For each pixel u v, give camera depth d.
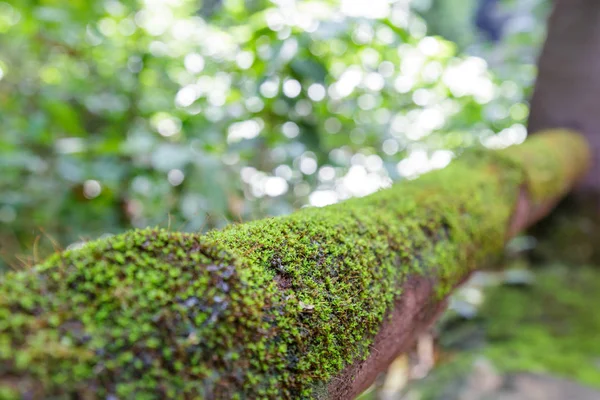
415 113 2.82
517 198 1.66
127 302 0.43
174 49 2.81
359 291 0.70
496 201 1.47
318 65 1.79
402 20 2.32
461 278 1.20
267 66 1.82
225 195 1.74
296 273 0.64
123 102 2.53
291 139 1.99
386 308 0.77
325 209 0.89
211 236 0.66
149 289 0.45
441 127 3.01
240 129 2.02
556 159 2.28
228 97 2.07
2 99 2.61
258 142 1.89
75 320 0.41
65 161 1.95
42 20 2.34
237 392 0.47
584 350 1.95
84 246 0.51
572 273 2.71
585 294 2.40
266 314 0.54
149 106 2.45
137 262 0.48
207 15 3.50
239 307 0.49
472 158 1.72
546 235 3.02
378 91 2.33
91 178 1.96
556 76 3.18
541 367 1.82
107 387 0.39
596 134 2.99
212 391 0.45
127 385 0.39
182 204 1.99
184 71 2.73
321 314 0.62
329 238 0.73
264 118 2.03
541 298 2.41
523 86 3.51
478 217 1.28
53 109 2.28
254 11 2.43
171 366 0.42
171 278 0.47
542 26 3.80
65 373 0.37
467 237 1.19
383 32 2.11
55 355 0.38
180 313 0.45
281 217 0.79
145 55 2.57
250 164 2.30
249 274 0.55
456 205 1.21
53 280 0.44
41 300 0.41
